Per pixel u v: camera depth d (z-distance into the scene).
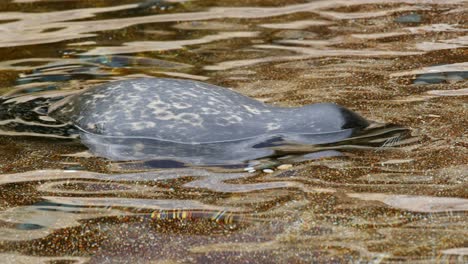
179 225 7.39
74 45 13.83
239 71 12.32
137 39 14.16
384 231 7.10
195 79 11.95
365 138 9.44
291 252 6.79
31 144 9.57
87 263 6.74
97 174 8.66
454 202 7.63
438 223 7.20
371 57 12.78
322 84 11.55
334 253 6.73
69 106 10.67
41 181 8.48
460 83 11.30
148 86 10.58
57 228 7.37
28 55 13.30
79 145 9.55
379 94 10.99
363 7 16.12
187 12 15.96
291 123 9.83
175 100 10.20
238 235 7.16
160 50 13.53
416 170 8.46
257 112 10.10
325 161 8.83
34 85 11.83
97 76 12.20
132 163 8.98
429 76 11.69
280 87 11.48
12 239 7.17
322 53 13.11
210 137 9.61
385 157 8.86
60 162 9.02
